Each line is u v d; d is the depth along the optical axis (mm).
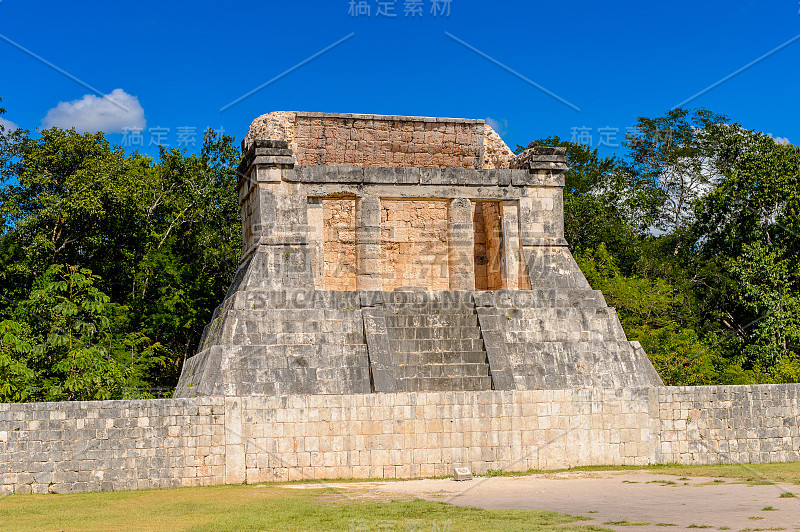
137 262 36781
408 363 23016
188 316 37156
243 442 19875
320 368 22094
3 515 15141
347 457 20281
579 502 15367
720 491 16484
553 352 23766
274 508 15219
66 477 18719
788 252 36969
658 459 21891
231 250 39875
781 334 34906
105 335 29969
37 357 26938
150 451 19266
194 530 13086
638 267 42688
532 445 21203
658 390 22156
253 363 21750
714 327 40188
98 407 19109
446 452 20703
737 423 22469
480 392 21078
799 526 12281
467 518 13680
